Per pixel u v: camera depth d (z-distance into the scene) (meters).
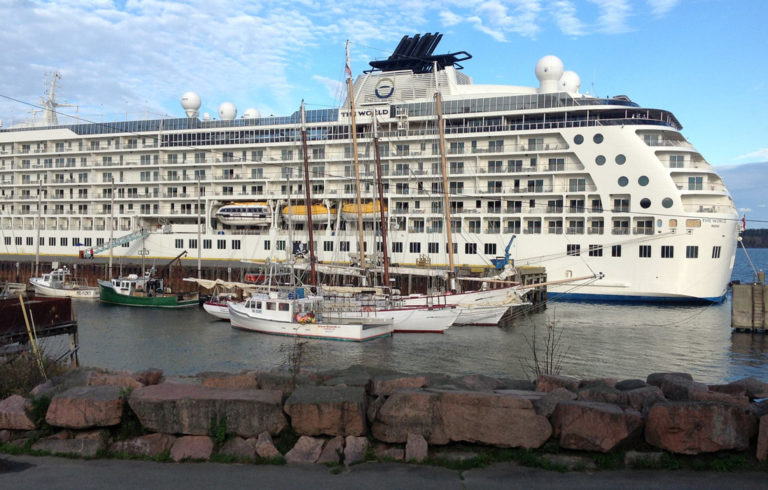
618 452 11.08
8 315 27.02
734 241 61.09
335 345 41.88
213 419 11.91
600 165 61.50
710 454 10.92
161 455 11.50
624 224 61.28
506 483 10.20
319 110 75.00
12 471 10.88
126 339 44.06
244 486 10.11
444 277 56.97
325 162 73.50
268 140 76.56
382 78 73.12
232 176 78.56
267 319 46.31
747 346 41.28
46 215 87.56
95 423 11.98
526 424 11.29
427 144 69.50
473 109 67.75
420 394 11.80
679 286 58.78
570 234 62.69
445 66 74.44
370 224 70.88
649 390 13.13
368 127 71.94
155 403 11.98
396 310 46.88
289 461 11.26
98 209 85.25
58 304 29.17
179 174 80.44
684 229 58.19
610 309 57.75
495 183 66.81
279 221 76.38
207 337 45.09
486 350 40.03
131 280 65.00
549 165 64.62
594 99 64.88
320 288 54.34
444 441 11.54
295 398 11.97
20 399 12.83
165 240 79.75
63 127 87.62
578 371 34.16
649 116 63.56
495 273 58.66
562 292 63.41
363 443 11.47
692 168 59.59
